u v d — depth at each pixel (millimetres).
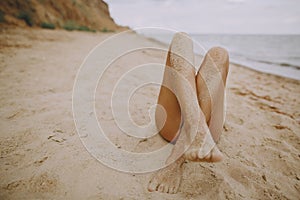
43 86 2494
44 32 9258
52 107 1951
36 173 1147
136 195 1065
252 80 4426
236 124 1939
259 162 1402
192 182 1177
